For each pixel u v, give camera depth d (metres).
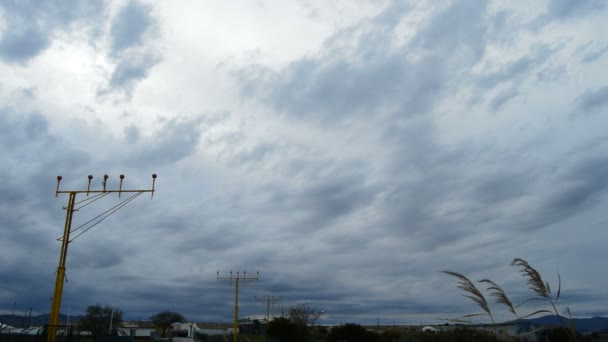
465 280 9.47
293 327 64.44
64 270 24.64
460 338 18.03
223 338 74.56
